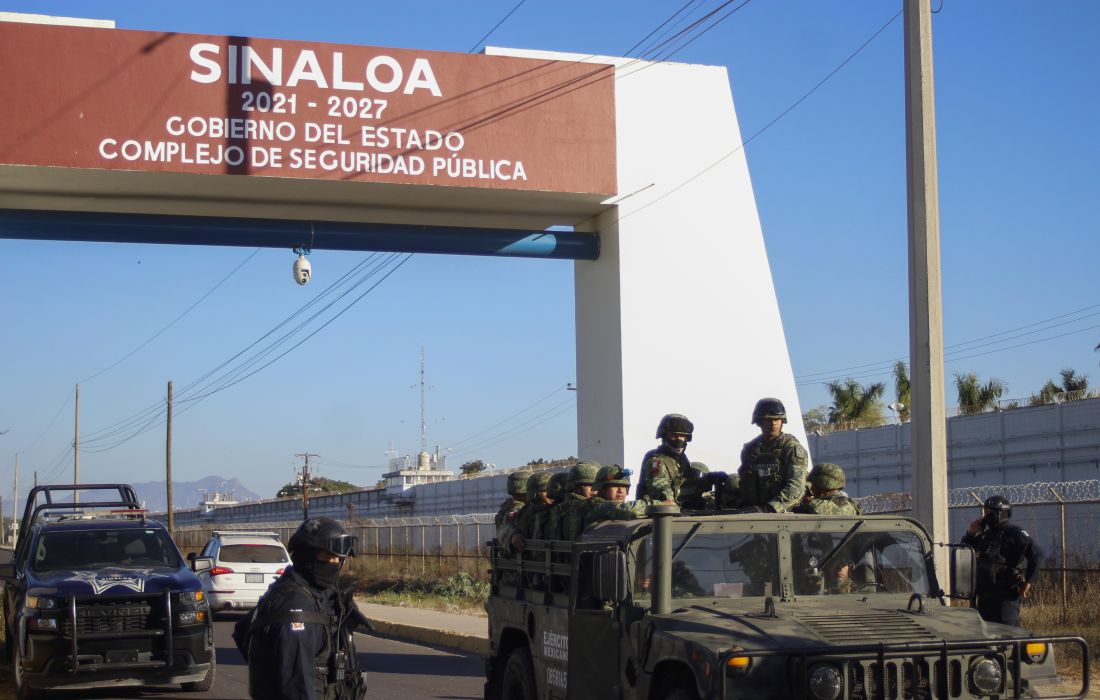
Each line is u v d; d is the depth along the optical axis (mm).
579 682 7848
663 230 18922
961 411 30547
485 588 28188
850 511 8328
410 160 17031
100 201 17312
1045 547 22453
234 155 16375
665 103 19062
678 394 18734
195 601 12812
